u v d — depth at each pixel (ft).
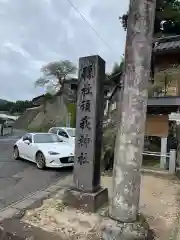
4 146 52.08
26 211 15.83
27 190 21.13
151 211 16.57
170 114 33.04
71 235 12.75
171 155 28.22
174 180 25.45
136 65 11.28
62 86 139.64
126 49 11.68
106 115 45.57
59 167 29.32
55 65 140.26
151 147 39.63
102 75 16.92
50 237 12.59
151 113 34.35
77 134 16.66
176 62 34.47
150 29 11.49
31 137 34.01
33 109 156.25
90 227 13.52
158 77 36.06
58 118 128.88
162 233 13.44
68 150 30.58
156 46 33.27
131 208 11.53
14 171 28.25
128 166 11.35
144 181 24.84
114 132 33.37
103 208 16.03
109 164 30.40
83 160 16.29
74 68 140.97
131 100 11.31
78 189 16.34
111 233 11.34
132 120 11.28
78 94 16.75
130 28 11.54
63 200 16.67
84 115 16.47
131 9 11.58
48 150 29.89
